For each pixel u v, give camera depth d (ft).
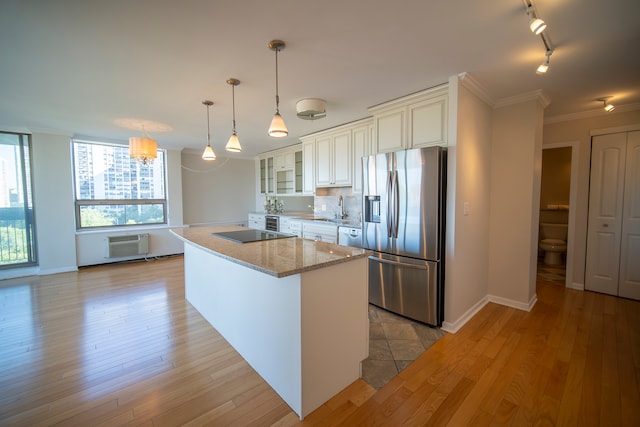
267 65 7.17
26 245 14.07
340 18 5.33
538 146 9.64
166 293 11.55
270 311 5.84
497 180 10.07
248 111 10.88
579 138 11.32
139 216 17.62
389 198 9.17
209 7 4.95
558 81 8.26
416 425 4.91
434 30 5.74
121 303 10.47
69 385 5.96
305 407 5.15
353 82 8.21
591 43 6.19
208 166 20.79
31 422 4.97
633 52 6.58
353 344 6.05
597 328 8.33
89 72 7.48
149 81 8.07
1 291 11.74
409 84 8.36
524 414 5.12
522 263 9.68
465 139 8.41
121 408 5.32
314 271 5.18
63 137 14.40
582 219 11.50
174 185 18.47
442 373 6.32
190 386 5.95
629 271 10.59
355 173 12.66
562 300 10.53
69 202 14.67
